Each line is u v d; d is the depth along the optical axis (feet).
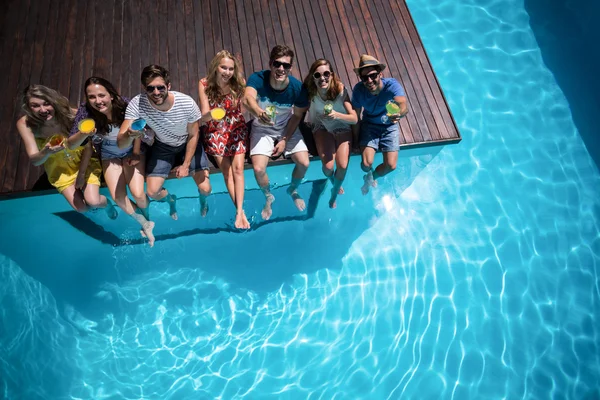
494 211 17.01
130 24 17.22
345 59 17.49
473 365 14.84
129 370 14.08
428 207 16.87
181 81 16.52
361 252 16.11
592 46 20.35
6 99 15.58
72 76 16.19
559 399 14.57
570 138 18.49
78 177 13.33
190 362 14.30
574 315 15.70
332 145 15.08
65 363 14.03
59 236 15.43
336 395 14.12
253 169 15.48
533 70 19.88
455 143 16.74
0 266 14.80
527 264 16.31
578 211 17.20
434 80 17.44
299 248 16.06
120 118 12.51
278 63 12.26
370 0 18.78
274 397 13.99
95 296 14.89
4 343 14.03
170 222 15.84
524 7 21.39
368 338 14.97
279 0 18.26
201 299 15.10
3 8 16.97
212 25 17.52
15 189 14.37
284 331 14.89
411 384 14.46
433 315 15.42
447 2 21.43
